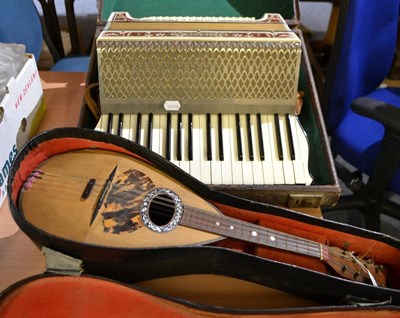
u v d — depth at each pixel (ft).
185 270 3.19
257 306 3.31
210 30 4.23
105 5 4.80
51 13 6.27
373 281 3.31
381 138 4.86
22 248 3.58
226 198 3.45
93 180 3.31
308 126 4.39
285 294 3.33
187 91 4.12
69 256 2.88
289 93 4.15
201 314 2.97
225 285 3.30
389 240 3.43
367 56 4.89
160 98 4.13
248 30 4.25
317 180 4.04
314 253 3.32
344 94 4.83
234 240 3.30
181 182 3.48
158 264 3.03
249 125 4.15
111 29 4.23
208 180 3.86
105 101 4.13
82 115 4.14
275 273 3.08
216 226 3.25
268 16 4.66
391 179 4.62
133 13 5.00
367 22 4.50
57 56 6.43
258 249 3.28
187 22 4.45
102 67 4.03
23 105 4.08
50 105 4.81
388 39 4.91
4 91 3.89
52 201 3.14
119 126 4.11
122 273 3.07
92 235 3.03
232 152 4.01
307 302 3.33
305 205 3.84
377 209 5.91
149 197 3.28
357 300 3.07
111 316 2.97
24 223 2.78
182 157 3.99
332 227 3.44
